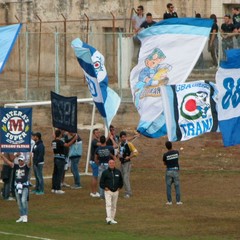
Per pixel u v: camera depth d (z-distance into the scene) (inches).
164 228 2146.9
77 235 2054.6
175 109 2054.6
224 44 3294.8
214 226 2165.4
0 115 2285.9
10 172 2529.5
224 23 3400.6
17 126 2281.0
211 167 2972.4
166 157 2437.3
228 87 1953.7
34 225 2183.8
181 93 2058.3
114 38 3558.1
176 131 2057.1
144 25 3351.4
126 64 3425.2
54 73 3858.3
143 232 2100.1
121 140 2564.0
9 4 4131.4
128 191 2554.1
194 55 2269.9
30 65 3897.6
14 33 2410.2
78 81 3705.7
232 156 3051.2
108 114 2442.2
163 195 2586.1
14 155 2452.0
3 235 2044.8
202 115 2064.5
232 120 1957.4
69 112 2474.2
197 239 2021.4
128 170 2556.6
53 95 2495.1
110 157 2502.5
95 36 3791.8
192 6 3767.2
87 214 2331.4
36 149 2608.3
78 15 3961.6
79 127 3435.0
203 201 2486.5
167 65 2267.5
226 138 1957.4
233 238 2033.7
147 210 2370.8
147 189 2682.1
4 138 2282.2
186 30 2269.9
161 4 3811.5
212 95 2066.9
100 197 2536.9
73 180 2859.3
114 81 3555.6
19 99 3644.2
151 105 2258.9
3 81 3809.1
